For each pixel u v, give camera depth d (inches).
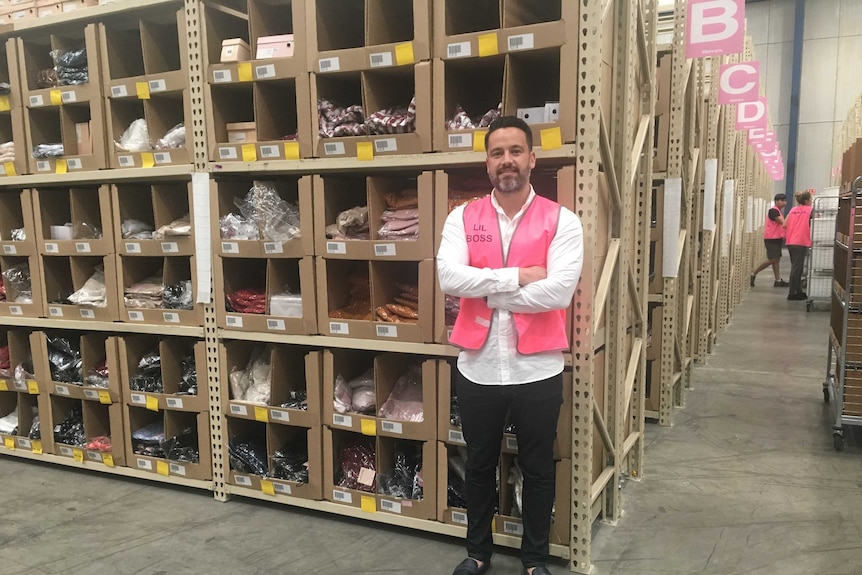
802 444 142.2
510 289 74.2
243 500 115.5
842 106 603.5
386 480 103.4
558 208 78.0
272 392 109.2
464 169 99.3
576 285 78.9
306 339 103.8
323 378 105.1
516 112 88.4
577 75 81.3
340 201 107.0
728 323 303.0
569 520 89.9
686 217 171.2
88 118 124.6
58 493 119.3
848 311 134.6
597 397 96.6
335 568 91.1
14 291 132.6
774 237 438.9
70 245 121.0
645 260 116.9
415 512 99.0
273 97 108.1
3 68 129.6
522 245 76.9
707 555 93.7
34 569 92.0
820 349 243.3
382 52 92.0
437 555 94.6
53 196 127.6
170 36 118.2
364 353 117.8
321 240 100.7
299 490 107.3
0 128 132.1
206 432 115.0
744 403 175.5
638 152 105.6
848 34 592.7
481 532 86.7
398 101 105.0
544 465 81.7
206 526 105.0
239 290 114.2
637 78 107.7
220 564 92.7
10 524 106.4
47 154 119.0
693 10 132.9
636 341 118.4
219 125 107.9
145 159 112.0
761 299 386.3
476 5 96.0
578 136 82.0
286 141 101.4
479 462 83.7
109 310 119.1
